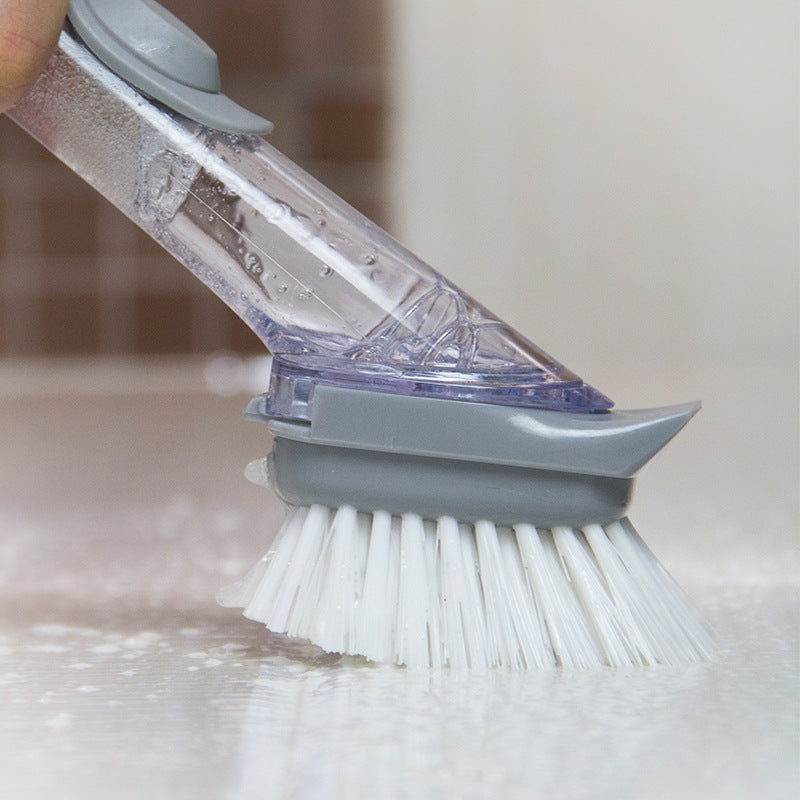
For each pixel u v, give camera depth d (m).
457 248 4.45
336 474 0.61
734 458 1.80
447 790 0.39
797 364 4.25
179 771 0.41
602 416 0.62
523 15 4.33
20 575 0.88
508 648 0.61
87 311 4.29
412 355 0.62
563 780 0.41
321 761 0.43
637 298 4.45
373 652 0.60
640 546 0.65
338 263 0.63
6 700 0.52
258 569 0.66
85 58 0.63
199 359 4.34
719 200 4.37
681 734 0.47
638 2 4.30
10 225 4.20
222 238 0.65
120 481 1.56
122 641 0.65
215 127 0.63
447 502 0.61
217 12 4.17
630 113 4.36
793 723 0.49
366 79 4.31
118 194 0.65
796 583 0.84
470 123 4.38
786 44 4.25
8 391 3.45
